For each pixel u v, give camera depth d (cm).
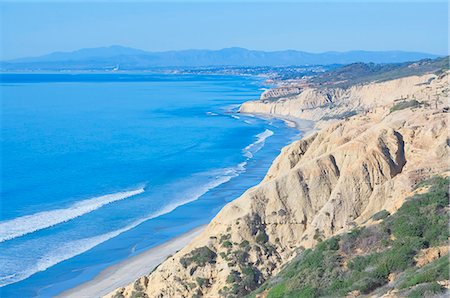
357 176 4916
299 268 3862
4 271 5988
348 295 3247
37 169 10825
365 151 5153
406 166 4941
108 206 8331
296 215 4941
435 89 8956
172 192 9119
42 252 6512
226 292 4378
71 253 6494
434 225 3669
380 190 4738
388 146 5134
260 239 4781
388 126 5331
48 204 8394
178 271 4588
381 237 3775
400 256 3416
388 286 3130
